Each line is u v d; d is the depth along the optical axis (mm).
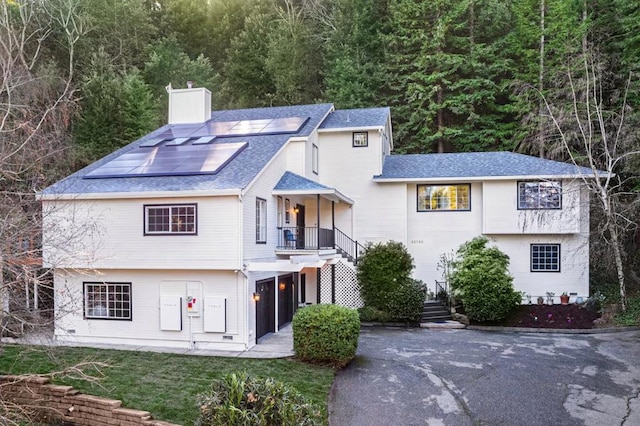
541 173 18688
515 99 24828
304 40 33406
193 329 13531
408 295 16781
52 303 13938
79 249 12141
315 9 35531
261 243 14789
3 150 9539
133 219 13594
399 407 9383
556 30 23312
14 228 9070
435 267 20391
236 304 13312
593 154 20547
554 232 18625
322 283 18688
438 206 20531
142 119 26297
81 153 23625
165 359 12023
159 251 13422
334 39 31922
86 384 9969
